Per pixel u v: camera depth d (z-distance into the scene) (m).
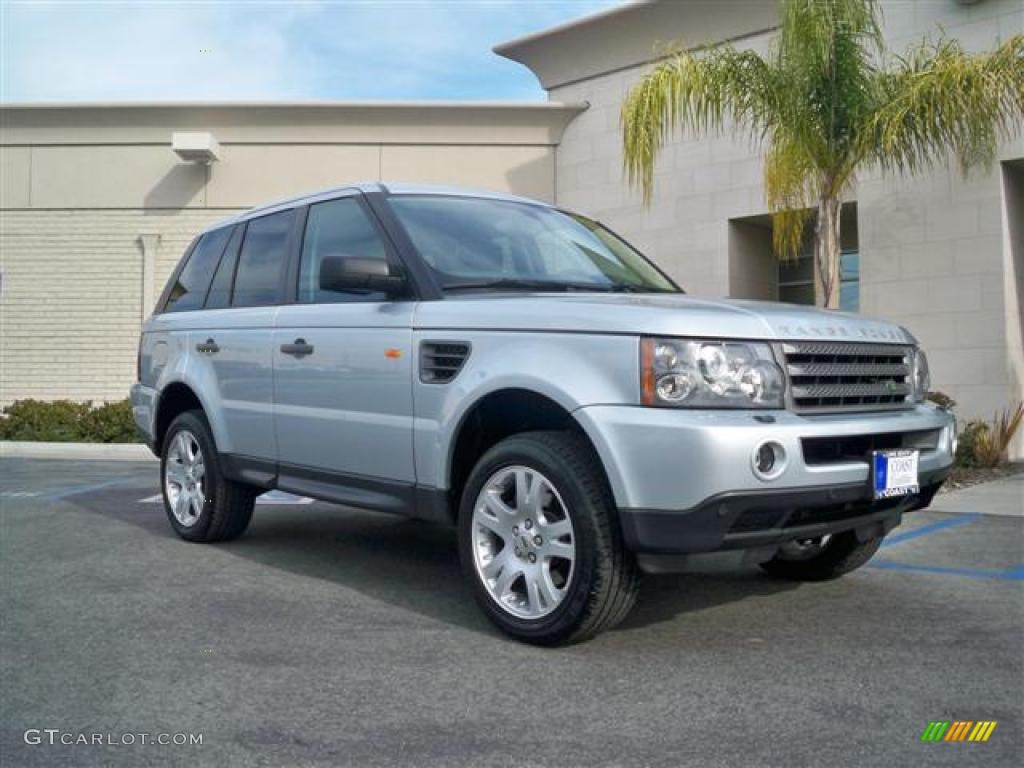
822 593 5.31
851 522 4.30
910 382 4.76
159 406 6.90
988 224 11.67
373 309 5.11
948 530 7.26
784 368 4.08
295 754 3.23
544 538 4.23
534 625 4.24
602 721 3.48
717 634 4.52
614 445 3.91
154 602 5.12
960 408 11.91
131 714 3.58
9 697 3.76
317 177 16.69
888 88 9.67
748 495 3.79
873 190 12.55
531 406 4.51
